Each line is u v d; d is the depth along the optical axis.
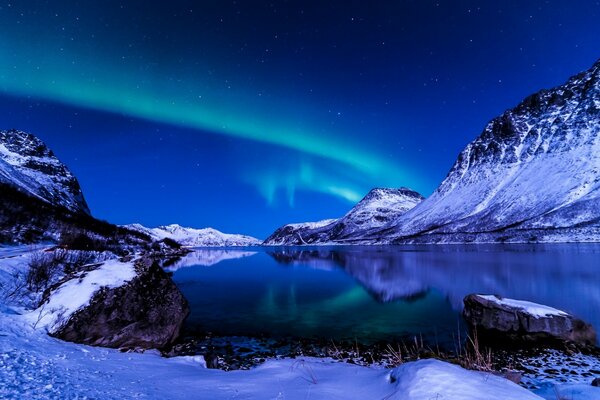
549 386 8.34
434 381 5.51
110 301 11.05
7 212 43.62
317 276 40.56
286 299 24.91
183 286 32.59
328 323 17.36
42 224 47.31
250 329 16.16
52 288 12.07
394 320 17.86
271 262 69.81
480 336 14.15
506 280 30.20
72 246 30.38
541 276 31.80
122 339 10.78
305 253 113.62
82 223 62.53
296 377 7.47
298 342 13.94
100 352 8.73
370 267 49.84
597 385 8.13
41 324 9.73
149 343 11.46
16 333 8.34
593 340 12.89
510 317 13.49
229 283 34.59
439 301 22.88
